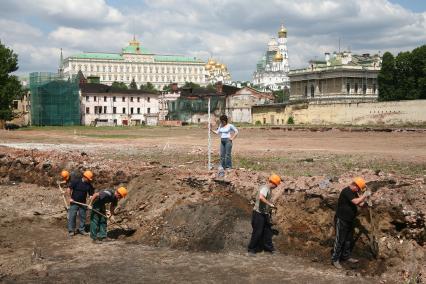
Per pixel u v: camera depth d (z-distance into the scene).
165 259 11.53
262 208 11.49
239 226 12.45
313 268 10.67
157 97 122.44
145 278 10.33
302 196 12.47
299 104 88.12
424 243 10.15
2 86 74.94
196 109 113.44
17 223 15.27
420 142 36.34
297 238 11.95
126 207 15.48
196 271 10.66
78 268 11.03
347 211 10.44
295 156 25.11
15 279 10.44
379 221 10.85
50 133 59.50
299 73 119.31
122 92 117.88
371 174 13.83
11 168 22.14
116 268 10.98
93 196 13.29
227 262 11.16
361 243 10.91
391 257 10.27
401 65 93.62
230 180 14.78
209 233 12.42
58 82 99.56
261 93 112.75
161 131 67.56
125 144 37.41
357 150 29.27
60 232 14.26
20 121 105.75
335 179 13.36
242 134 55.03
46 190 19.44
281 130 62.78
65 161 20.84
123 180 17.84
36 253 11.91
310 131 58.72
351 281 9.88
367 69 110.62
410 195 11.05
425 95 91.12
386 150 29.08
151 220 14.01
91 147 33.75
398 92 94.19
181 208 13.64
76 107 102.50
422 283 9.44
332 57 128.25
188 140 43.50
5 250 12.51
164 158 25.05
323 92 114.19
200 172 16.64
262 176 15.03
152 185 15.98
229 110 109.88
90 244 12.97
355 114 76.94
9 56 77.06
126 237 13.59
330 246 11.34
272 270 10.59
